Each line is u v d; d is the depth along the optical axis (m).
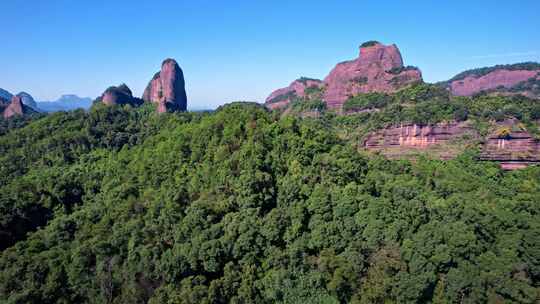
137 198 78.56
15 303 56.09
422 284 55.12
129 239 65.50
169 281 59.12
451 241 60.94
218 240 61.56
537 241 64.31
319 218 64.94
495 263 60.53
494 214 72.75
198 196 74.56
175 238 63.75
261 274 60.47
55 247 68.62
